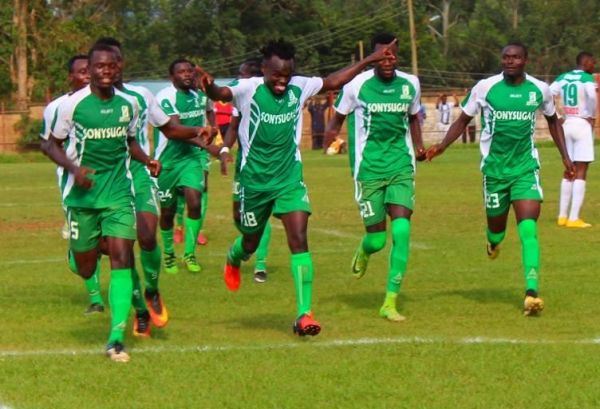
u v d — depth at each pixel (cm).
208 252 3459
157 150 3005
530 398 1627
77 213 1933
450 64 18900
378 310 2388
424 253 3272
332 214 4475
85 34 13000
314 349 1967
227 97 2084
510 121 2378
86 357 1911
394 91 2331
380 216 2377
